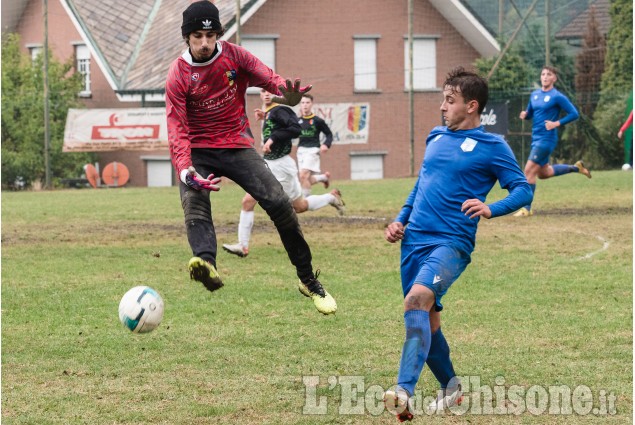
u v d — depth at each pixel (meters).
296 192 14.36
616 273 12.18
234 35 36.75
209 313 10.12
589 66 35.38
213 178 7.62
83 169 35.06
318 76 38.69
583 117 33.78
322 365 8.13
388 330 9.33
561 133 34.12
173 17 40.28
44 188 31.53
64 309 10.43
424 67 39.94
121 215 20.16
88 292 11.35
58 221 19.08
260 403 7.12
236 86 7.68
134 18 40.84
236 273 12.53
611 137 33.78
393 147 39.44
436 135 6.86
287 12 37.91
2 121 32.97
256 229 17.33
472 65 37.00
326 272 12.57
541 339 8.90
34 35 40.88
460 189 6.63
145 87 36.91
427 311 6.30
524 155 34.22
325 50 38.69
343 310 10.22
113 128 30.78
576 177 28.48
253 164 7.71
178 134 7.46
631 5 34.25
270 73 7.69
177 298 10.92
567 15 42.00
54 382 7.70
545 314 9.90
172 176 38.16
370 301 10.68
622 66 34.22
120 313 7.11
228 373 7.91
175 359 8.34
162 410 6.97
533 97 18.44
